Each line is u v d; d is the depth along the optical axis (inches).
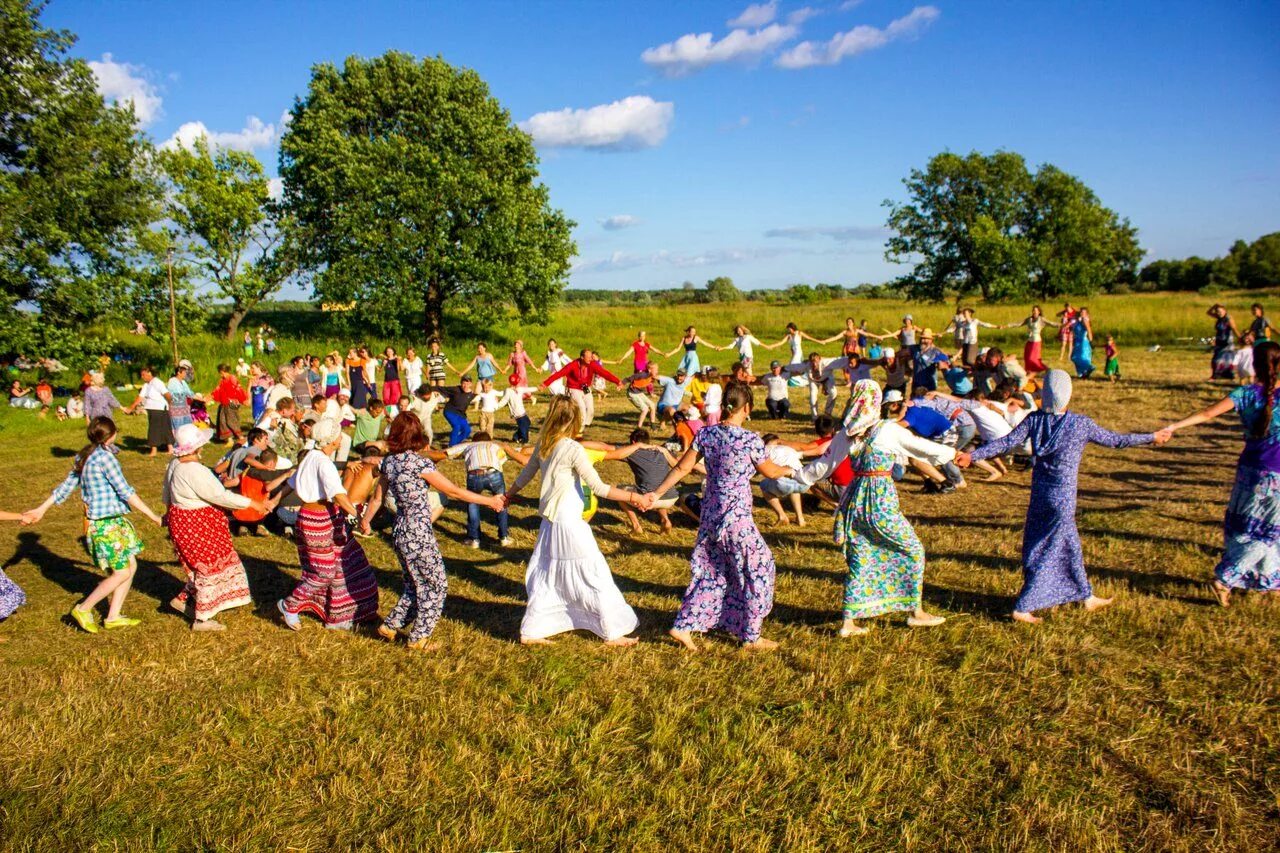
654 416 601.0
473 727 181.2
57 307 964.6
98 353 978.1
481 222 1380.4
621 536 330.6
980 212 2274.9
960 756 162.7
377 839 144.6
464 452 321.1
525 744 173.5
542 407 747.4
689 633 212.7
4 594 240.1
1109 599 234.2
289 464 364.5
